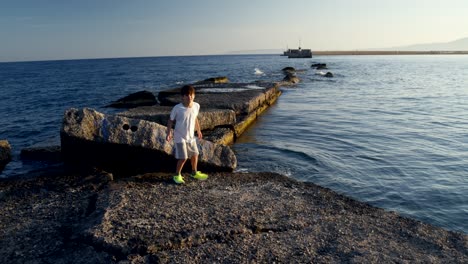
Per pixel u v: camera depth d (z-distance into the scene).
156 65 121.81
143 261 4.00
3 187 6.70
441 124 14.57
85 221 5.07
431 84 34.91
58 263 4.07
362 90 29.39
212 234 4.61
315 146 11.04
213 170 7.79
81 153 7.37
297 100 23.16
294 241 4.54
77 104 23.77
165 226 4.79
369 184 7.76
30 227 5.08
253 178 7.38
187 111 6.65
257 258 4.10
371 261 4.07
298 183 7.18
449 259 4.25
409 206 6.68
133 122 7.56
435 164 9.16
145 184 6.71
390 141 11.66
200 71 69.50
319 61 112.31
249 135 12.74
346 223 5.19
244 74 53.00
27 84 45.22
